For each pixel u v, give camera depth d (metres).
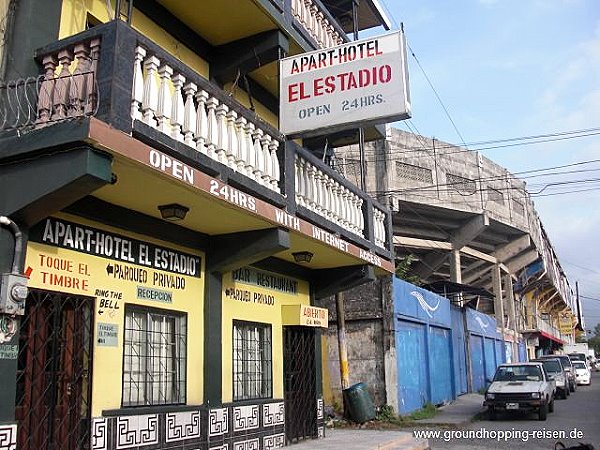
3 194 5.86
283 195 8.85
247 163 8.14
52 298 6.40
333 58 9.11
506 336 36.28
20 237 5.92
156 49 6.52
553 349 65.75
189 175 6.65
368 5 14.99
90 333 6.82
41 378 6.21
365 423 15.20
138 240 7.71
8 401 5.63
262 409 9.83
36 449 6.08
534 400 16.69
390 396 16.20
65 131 5.55
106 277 7.13
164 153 6.48
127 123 5.95
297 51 10.80
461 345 25.17
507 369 18.86
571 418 17.31
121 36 5.97
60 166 5.64
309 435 11.38
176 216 7.43
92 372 6.76
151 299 7.80
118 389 7.11
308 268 12.24
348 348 16.89
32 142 5.73
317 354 11.98
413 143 26.67
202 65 9.99
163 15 9.12
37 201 5.72
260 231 8.70
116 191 6.82
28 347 6.14
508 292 39.38
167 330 8.18
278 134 8.96
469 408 19.73
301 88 9.20
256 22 9.64
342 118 8.87
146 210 7.57
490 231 33.69
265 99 11.82
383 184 25.03
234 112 7.91
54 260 6.46
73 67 6.54
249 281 10.16
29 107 6.01
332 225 10.38
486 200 30.28
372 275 12.20
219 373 8.83
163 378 7.96
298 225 9.02
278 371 10.63
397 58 8.77
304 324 10.95
